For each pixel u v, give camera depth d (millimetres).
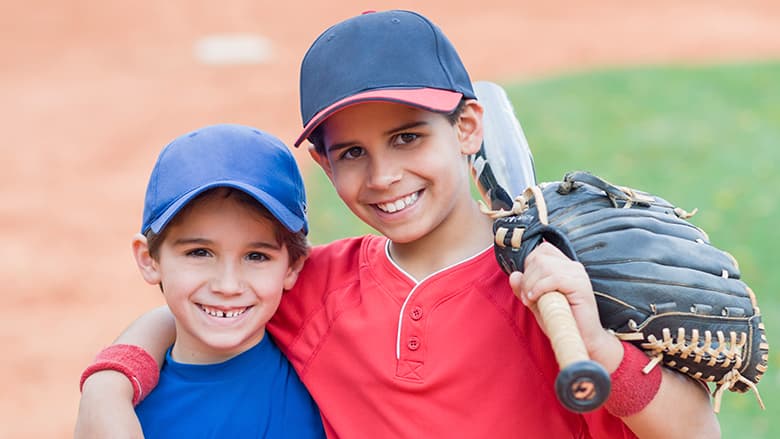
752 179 10188
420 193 2244
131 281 9258
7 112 15391
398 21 2281
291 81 17109
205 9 22672
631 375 1884
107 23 21266
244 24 21812
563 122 12680
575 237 1989
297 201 2391
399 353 2246
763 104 13602
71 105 15773
